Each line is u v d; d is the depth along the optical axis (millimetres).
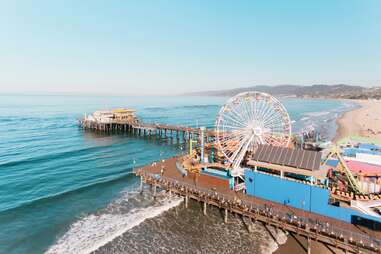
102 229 26000
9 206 31109
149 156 55500
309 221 21812
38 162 49594
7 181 39438
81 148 61469
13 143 65625
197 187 28953
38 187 37281
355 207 22344
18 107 165250
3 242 23953
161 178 31750
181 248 23062
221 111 36281
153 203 31328
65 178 41094
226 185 29406
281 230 24828
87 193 34969
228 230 25375
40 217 28562
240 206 24906
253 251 22312
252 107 36219
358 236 19625
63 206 31172
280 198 25297
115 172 44125
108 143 67688
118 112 91562
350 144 42406
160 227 26203
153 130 81625
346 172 26906
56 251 22562
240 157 32438
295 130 83562
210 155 39750
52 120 106062
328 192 22656
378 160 31641
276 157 27422
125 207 30625
